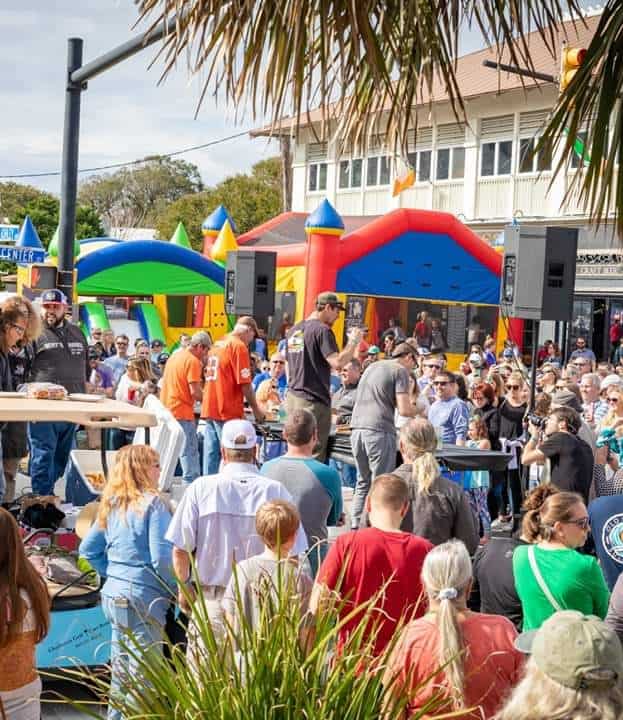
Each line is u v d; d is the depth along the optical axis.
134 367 12.52
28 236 22.09
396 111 3.82
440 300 24.25
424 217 23.94
